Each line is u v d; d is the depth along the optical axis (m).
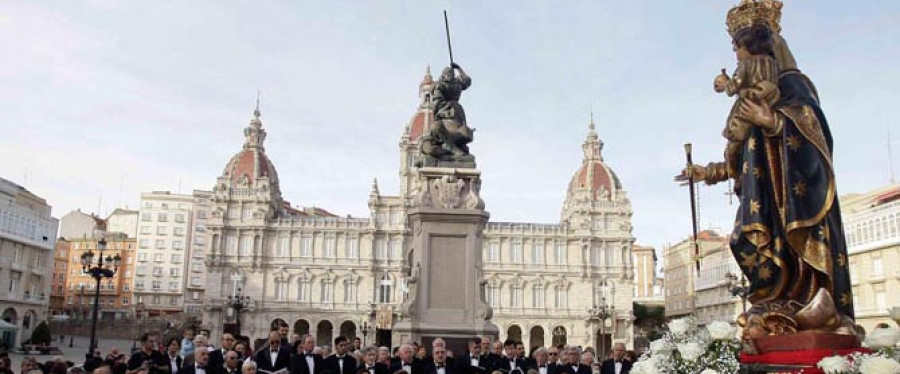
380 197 97.12
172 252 120.38
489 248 96.31
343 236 95.75
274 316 92.75
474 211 15.40
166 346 14.63
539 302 95.56
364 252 95.50
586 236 96.44
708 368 5.64
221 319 91.75
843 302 5.95
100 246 30.45
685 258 99.56
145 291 117.94
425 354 13.48
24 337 69.44
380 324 88.69
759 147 6.29
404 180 99.81
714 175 7.10
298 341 14.27
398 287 94.69
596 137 103.38
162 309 117.50
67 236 125.81
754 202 6.22
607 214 97.88
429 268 15.12
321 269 94.56
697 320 6.24
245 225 94.25
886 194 61.72
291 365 12.02
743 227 6.27
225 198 94.81
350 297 94.44
